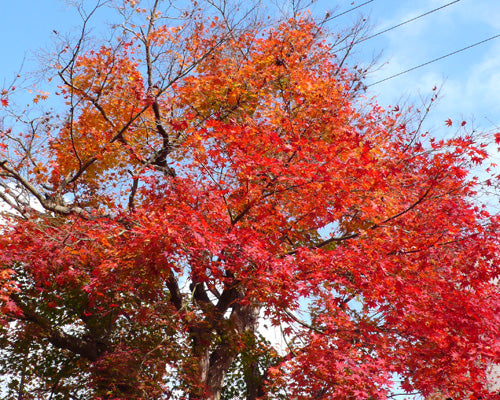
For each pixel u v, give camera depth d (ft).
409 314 30.76
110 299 39.99
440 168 28.53
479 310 28.37
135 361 39.88
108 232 32.09
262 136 29.84
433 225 31.50
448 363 30.42
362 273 28.86
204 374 42.42
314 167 28.17
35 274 34.04
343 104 42.96
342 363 28.76
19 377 51.90
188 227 26.68
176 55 38.75
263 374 57.41
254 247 27.89
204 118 36.94
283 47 41.93
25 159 34.17
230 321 41.29
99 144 39.45
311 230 38.73
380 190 31.17
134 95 37.93
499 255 28.22
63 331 46.37
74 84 37.55
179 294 41.70
